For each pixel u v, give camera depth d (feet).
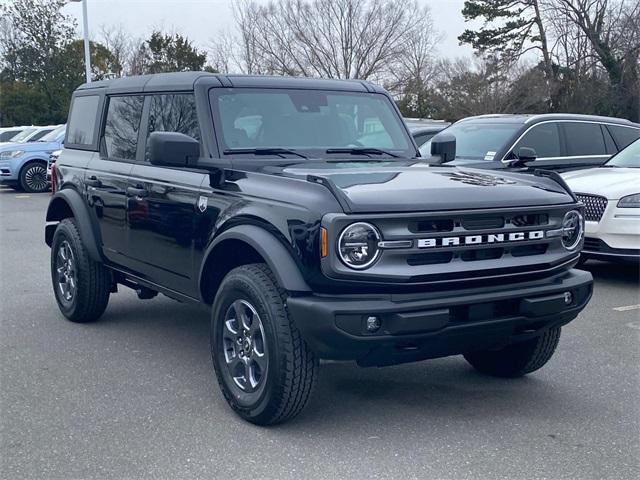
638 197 27.58
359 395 17.31
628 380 18.39
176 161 16.67
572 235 16.26
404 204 13.92
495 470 13.55
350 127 19.67
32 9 133.18
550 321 15.47
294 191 14.58
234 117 18.12
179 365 19.39
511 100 114.73
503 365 18.24
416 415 16.12
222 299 15.75
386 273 13.66
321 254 13.60
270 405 14.78
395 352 14.08
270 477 13.26
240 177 16.14
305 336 13.94
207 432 15.15
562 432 15.25
